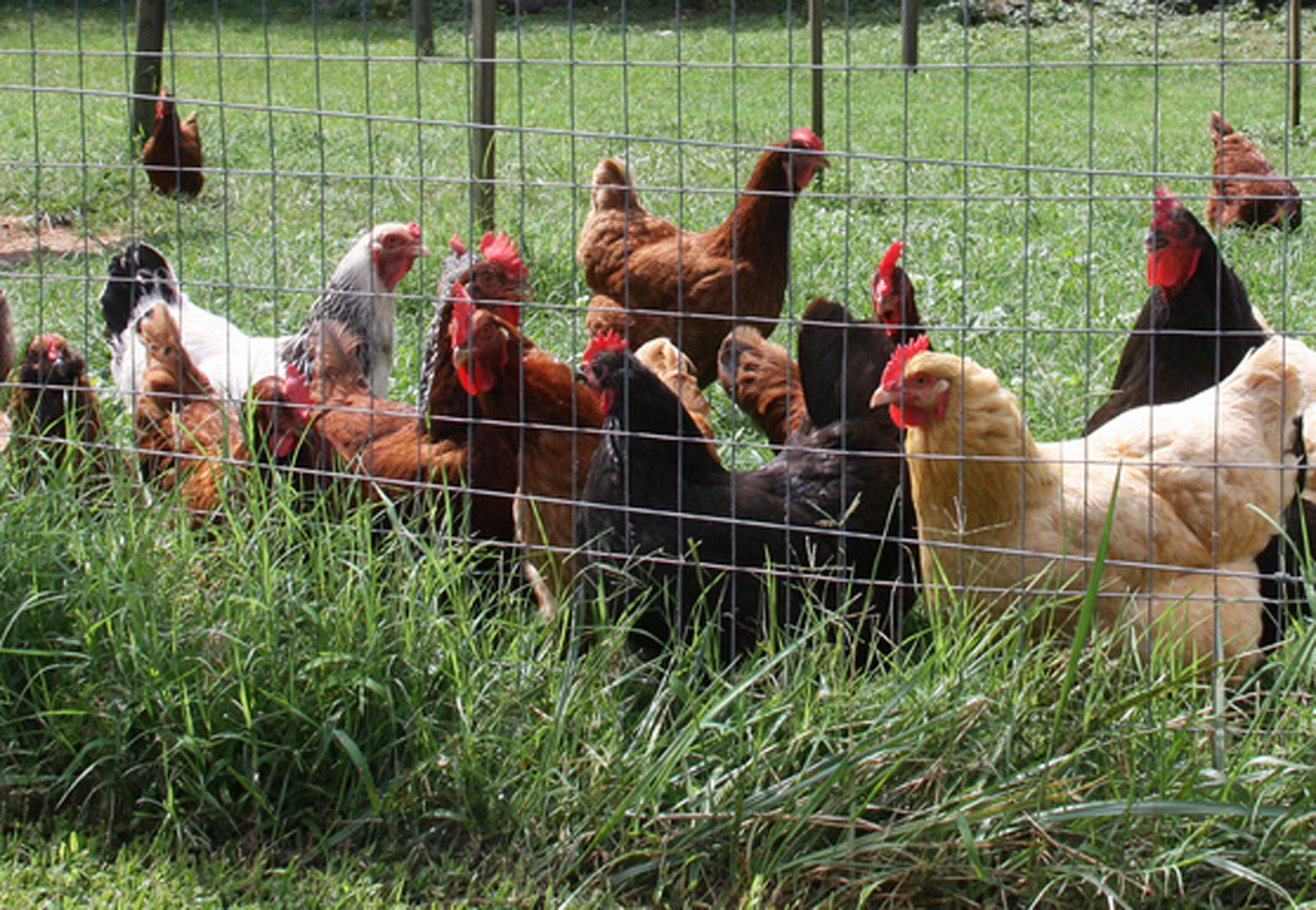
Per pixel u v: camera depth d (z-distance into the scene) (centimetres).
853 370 474
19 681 384
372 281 585
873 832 329
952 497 386
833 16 2459
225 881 339
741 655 410
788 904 324
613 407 407
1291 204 973
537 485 454
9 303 746
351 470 465
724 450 568
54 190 1070
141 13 1147
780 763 341
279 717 359
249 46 2175
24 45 2105
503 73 1942
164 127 1067
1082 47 2055
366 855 347
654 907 329
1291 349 485
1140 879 317
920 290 780
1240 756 336
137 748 369
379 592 377
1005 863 321
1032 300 762
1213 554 382
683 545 403
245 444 453
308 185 1065
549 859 339
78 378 491
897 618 435
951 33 2192
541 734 358
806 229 919
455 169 1151
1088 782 332
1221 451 398
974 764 331
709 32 2309
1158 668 365
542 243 857
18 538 396
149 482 482
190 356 590
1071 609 386
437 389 471
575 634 374
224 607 371
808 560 412
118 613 370
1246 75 1844
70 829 358
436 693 370
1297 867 320
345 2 2545
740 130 1475
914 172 1151
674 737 356
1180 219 464
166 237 953
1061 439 558
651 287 674
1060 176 1156
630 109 1644
